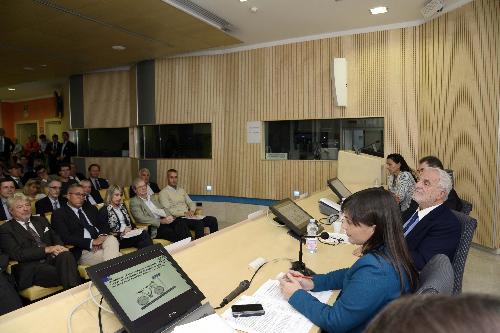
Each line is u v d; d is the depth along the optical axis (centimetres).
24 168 989
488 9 464
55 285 315
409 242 224
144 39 609
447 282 126
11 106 1337
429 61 562
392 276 133
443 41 538
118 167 857
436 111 553
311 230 246
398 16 558
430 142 568
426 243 215
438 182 225
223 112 725
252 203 713
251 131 704
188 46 657
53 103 1211
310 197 426
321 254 218
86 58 730
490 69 462
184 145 760
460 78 509
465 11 499
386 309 45
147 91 770
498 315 38
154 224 466
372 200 144
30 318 136
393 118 600
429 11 500
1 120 1333
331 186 394
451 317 38
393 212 143
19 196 340
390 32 591
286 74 670
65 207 390
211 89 729
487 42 466
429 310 40
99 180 702
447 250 211
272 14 541
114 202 427
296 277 171
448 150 534
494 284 375
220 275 182
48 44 625
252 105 700
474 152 490
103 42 622
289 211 274
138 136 811
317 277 172
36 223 356
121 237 404
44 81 982
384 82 601
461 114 507
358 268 139
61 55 702
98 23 524
